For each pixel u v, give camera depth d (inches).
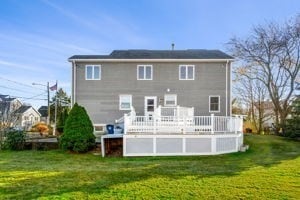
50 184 337.7
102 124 904.9
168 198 281.7
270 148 691.4
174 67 915.4
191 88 910.4
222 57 912.3
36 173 403.9
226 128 646.5
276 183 333.1
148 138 608.1
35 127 1421.0
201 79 911.7
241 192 299.6
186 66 915.4
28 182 348.2
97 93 912.3
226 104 906.1
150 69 916.6
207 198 281.3
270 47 1226.0
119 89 913.5
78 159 558.3
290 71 1210.0
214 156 585.3
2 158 567.5
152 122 620.4
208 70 913.5
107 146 635.5
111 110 909.8
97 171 417.4
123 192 302.5
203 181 347.6
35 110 2549.2
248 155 588.4
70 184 337.1
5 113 901.8
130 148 604.4
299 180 347.3
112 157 587.2
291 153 607.2
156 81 912.9
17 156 597.6
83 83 912.3
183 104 907.4
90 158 573.9
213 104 908.6
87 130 652.1
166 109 749.3
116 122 839.7
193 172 404.8
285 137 938.7
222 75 911.7
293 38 1185.4
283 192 297.7
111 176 380.2
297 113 933.2
